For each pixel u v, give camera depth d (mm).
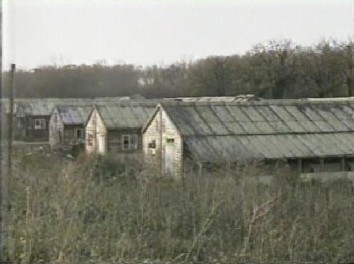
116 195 12602
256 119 21812
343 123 22094
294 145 20469
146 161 21844
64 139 34625
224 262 8562
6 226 7555
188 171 17969
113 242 9414
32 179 12422
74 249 8836
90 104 34969
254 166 16250
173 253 9086
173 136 21031
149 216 10656
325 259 8648
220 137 20453
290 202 10797
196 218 10359
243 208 10102
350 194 11984
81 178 13898
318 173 19438
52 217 9766
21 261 7949
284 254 8781
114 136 28719
